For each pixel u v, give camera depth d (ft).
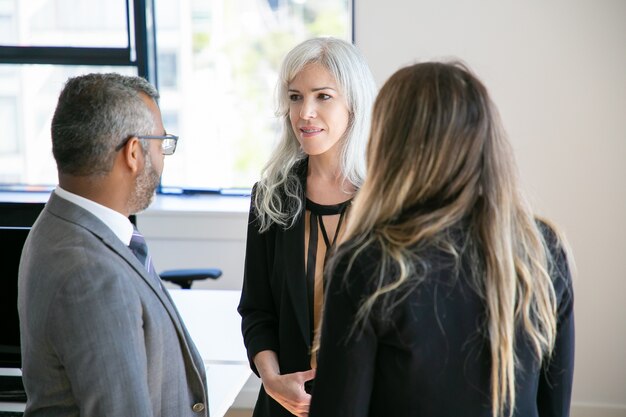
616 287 11.83
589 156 11.58
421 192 4.04
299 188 6.49
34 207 7.20
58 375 4.42
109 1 12.78
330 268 4.20
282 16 12.66
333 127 6.30
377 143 4.16
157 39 12.94
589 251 11.79
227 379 7.16
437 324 4.00
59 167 4.63
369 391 4.18
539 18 11.33
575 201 11.70
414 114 4.04
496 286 3.98
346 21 12.51
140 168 4.72
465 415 4.11
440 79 4.08
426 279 3.97
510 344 4.00
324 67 6.28
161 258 12.44
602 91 11.41
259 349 6.42
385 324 4.01
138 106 4.67
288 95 6.51
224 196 13.21
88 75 4.73
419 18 11.48
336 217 6.43
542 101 11.51
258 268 6.65
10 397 6.79
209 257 12.40
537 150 11.64
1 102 13.23
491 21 11.39
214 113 13.08
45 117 13.24
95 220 4.57
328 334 4.18
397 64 11.59
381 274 3.96
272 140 13.07
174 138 5.01
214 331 8.54
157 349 4.64
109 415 4.22
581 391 12.12
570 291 4.37
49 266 4.35
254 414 6.83
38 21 12.92
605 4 11.23
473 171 4.03
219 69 12.94
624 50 11.30
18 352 7.07
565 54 11.37
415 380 4.07
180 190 13.30
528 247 4.15
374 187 4.13
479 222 4.04
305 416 6.07
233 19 12.77
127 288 4.40
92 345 4.21
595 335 11.98
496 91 11.55
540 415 4.56
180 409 4.87
